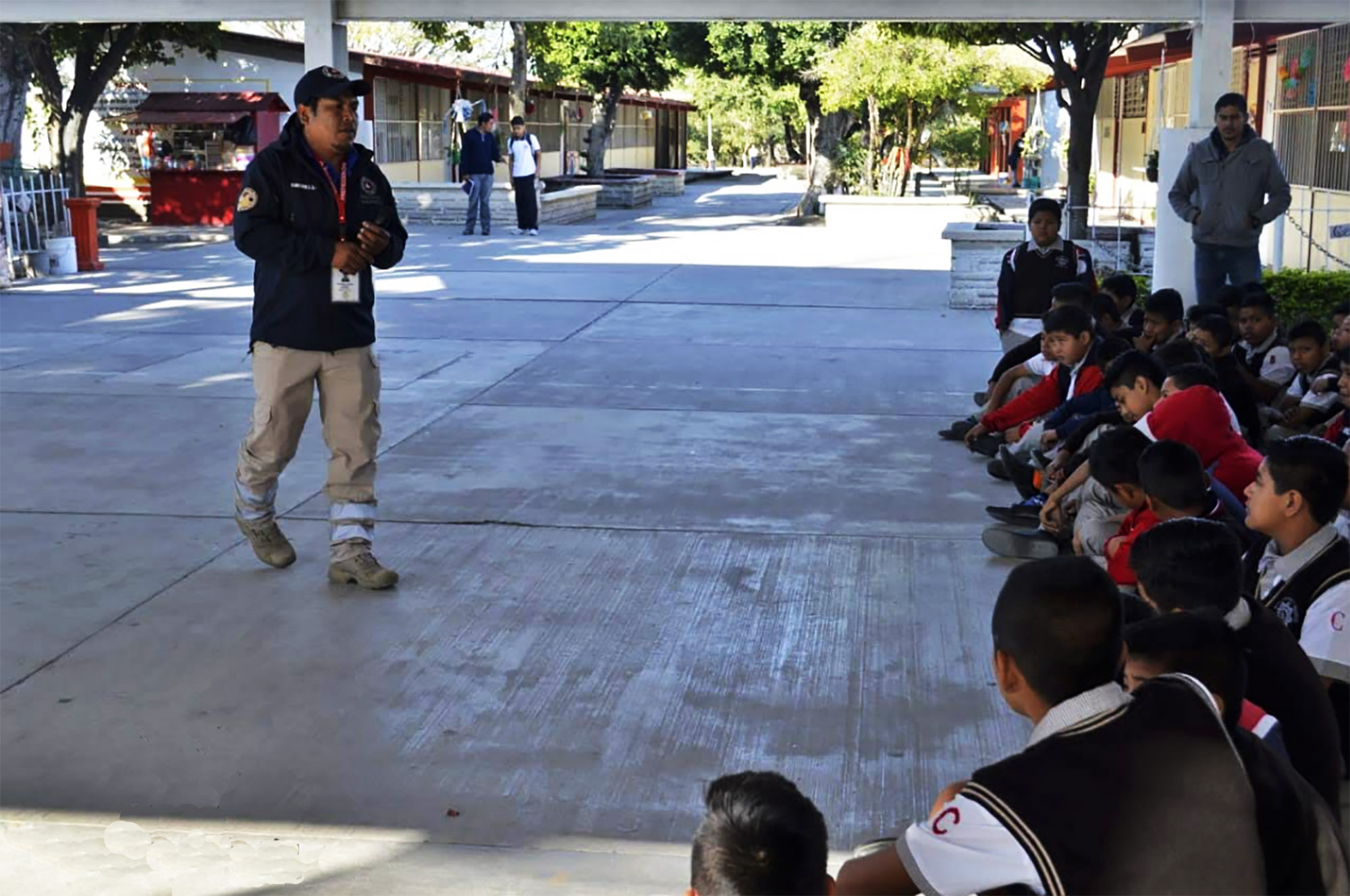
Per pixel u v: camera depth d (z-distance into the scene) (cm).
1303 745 293
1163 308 751
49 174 1761
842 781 402
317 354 552
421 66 3103
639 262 1870
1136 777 212
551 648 504
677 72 3488
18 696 461
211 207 2531
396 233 566
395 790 396
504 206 2477
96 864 355
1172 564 302
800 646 505
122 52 2095
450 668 485
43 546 621
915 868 221
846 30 2622
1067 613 231
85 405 925
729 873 189
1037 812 212
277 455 568
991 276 1398
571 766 411
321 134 539
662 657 495
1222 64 1021
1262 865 211
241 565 597
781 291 1541
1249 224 934
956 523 657
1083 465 562
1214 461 499
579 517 666
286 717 445
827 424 875
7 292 1527
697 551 615
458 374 1041
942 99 2436
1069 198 1817
